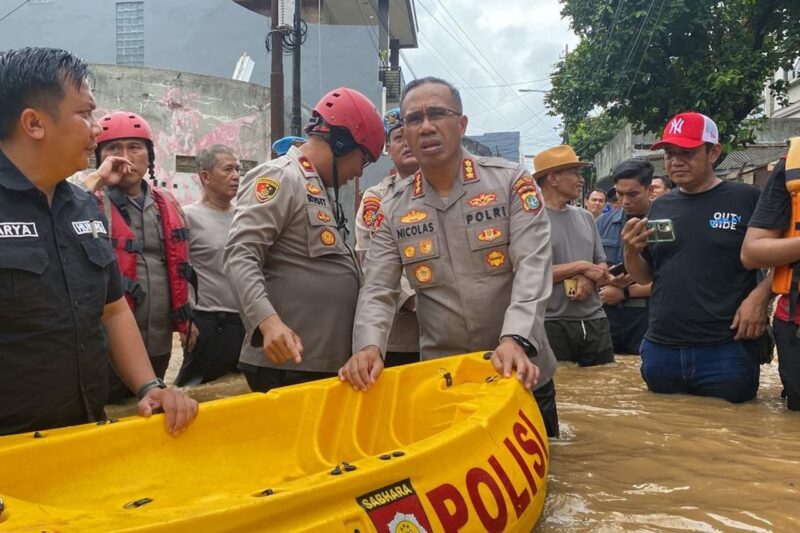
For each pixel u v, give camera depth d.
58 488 2.19
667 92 13.51
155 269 4.78
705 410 4.37
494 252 3.27
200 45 19.58
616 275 6.08
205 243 5.82
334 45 21.02
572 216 5.95
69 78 2.26
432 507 1.91
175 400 2.51
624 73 13.67
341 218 3.59
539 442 2.69
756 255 4.16
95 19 19.59
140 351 2.75
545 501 2.80
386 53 25.17
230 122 14.53
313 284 3.39
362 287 3.40
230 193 6.02
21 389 2.30
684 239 4.62
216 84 14.30
